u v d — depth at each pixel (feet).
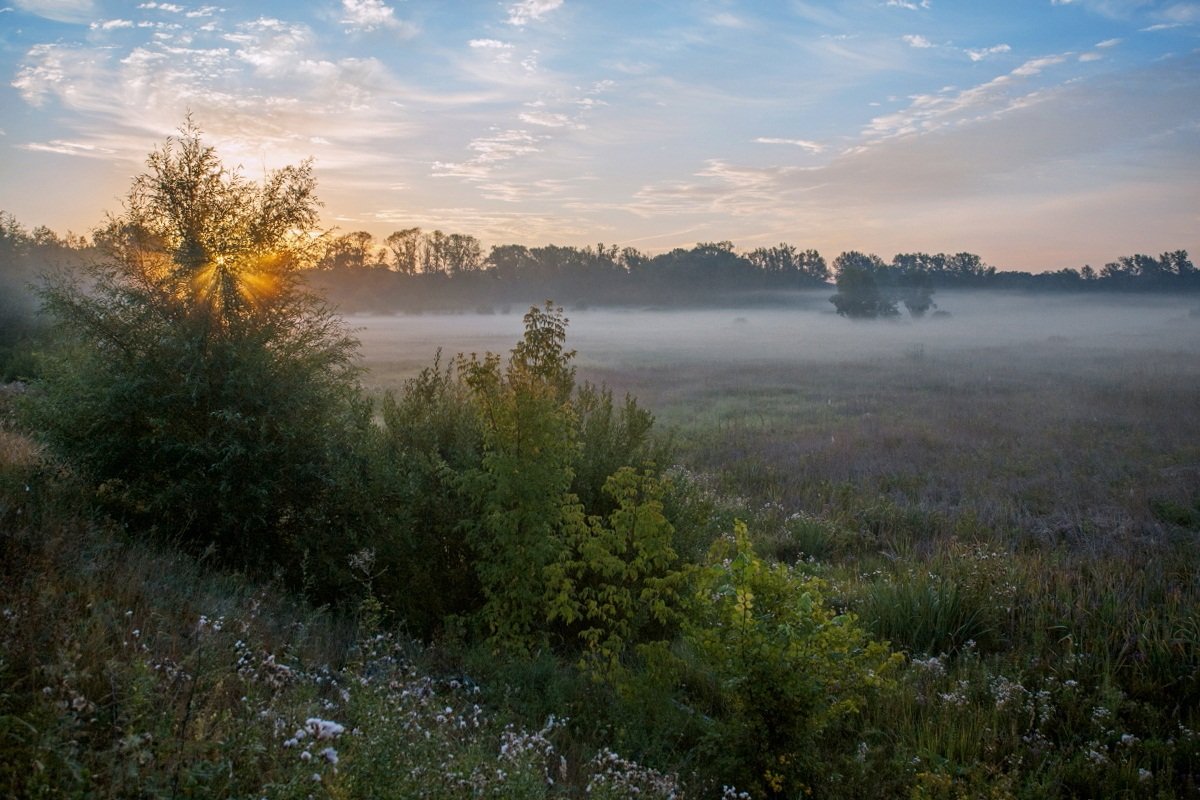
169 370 26.05
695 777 16.53
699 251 568.00
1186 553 32.65
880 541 37.22
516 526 22.90
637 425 29.68
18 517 19.39
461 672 20.97
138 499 26.30
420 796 11.33
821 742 19.15
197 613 17.75
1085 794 18.29
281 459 26.12
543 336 28.48
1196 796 17.76
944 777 17.07
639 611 24.18
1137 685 22.43
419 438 27.84
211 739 10.82
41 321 71.67
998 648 25.79
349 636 21.15
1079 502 41.96
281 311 28.96
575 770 16.12
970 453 56.18
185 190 28.22
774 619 17.80
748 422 72.23
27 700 11.11
